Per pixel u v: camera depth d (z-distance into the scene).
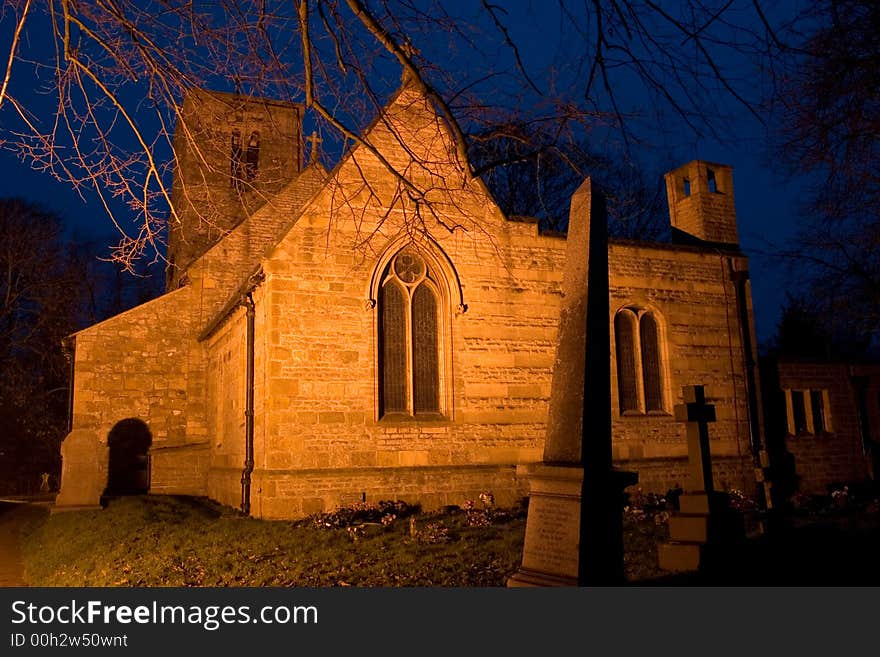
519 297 17.20
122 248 5.65
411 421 15.76
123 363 22.39
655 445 18.27
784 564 10.02
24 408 33.66
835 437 21.19
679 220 22.25
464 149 6.14
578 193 7.25
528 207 21.31
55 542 14.16
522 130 6.44
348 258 15.70
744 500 16.88
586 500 6.17
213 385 21.92
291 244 15.39
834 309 15.93
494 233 17.22
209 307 23.38
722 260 20.11
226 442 19.25
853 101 9.80
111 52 5.57
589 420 6.46
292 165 24.52
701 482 10.85
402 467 15.48
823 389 21.45
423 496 15.49
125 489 21.75
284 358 14.99
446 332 16.48
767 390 20.69
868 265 15.41
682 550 9.88
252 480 15.35
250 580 9.60
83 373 21.98
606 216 7.30
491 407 16.50
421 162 6.96
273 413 14.77
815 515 15.60
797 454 20.50
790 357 21.47
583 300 6.77
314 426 14.99
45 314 34.19
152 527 13.95
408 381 16.06
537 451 16.67
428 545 11.72
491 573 9.62
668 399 18.78
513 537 12.12
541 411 16.91
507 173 18.66
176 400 22.69
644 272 19.11
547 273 17.56
